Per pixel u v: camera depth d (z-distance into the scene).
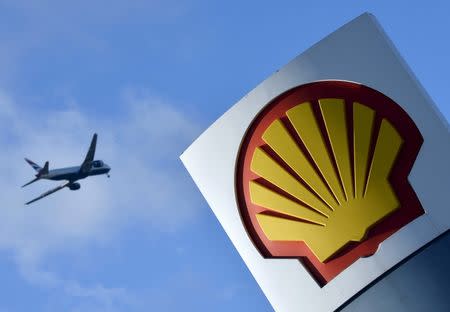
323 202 42.44
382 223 41.31
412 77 41.84
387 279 40.53
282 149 43.59
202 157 46.19
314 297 41.88
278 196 43.38
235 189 44.69
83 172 150.50
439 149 40.44
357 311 40.78
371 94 42.34
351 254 41.53
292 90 43.94
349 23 43.78
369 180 41.47
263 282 43.47
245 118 44.81
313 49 43.94
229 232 44.72
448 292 39.25
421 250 40.28
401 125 41.38
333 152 42.44
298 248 42.84
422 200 40.41
